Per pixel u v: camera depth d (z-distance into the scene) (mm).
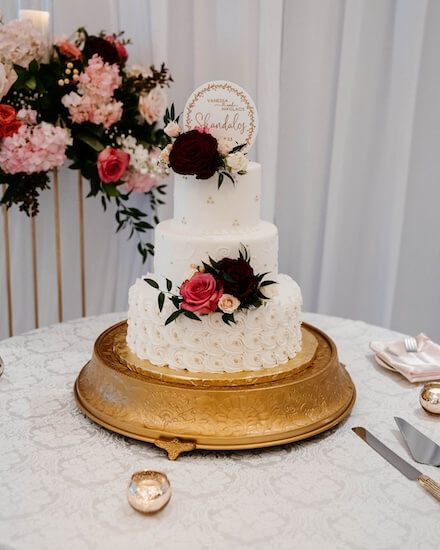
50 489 1631
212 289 1814
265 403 1840
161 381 1896
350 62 3160
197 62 3123
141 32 3016
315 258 3527
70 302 3248
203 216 1948
